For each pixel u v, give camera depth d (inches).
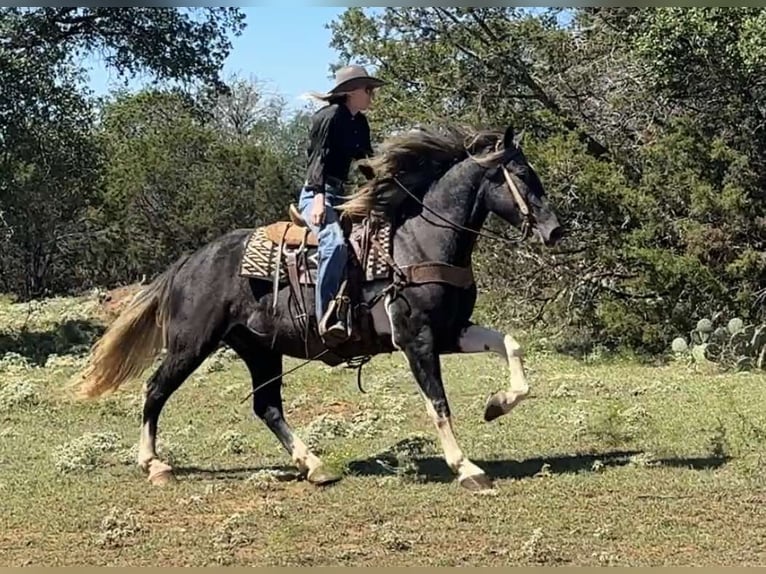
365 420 417.4
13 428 432.1
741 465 321.7
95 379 338.3
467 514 274.8
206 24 900.0
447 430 301.4
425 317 298.5
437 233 301.7
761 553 242.8
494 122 887.1
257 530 268.1
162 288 336.2
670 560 237.6
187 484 321.1
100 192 1665.8
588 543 250.7
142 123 2170.3
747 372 598.9
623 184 790.5
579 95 898.1
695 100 818.8
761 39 659.4
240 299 323.3
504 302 862.5
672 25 714.2
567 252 818.2
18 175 892.6
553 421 410.0
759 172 805.9
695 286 733.3
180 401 495.8
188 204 1831.9
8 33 832.3
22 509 293.1
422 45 916.0
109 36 879.1
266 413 332.5
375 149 313.6
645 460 327.9
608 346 802.2
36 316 1045.2
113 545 257.9
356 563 239.3
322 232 304.5
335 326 303.1
